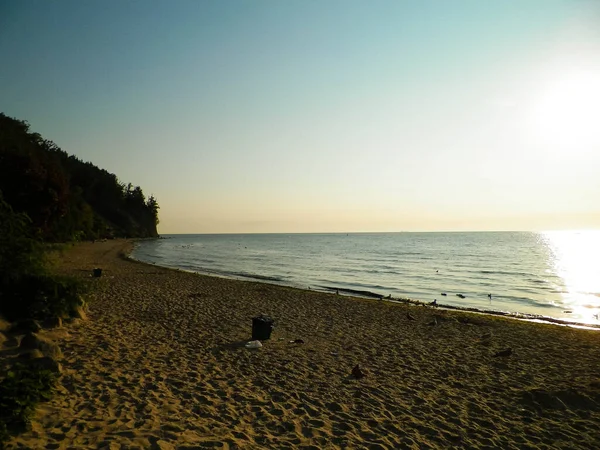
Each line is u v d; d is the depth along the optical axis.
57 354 7.79
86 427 5.21
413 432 6.02
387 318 14.98
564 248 84.06
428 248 85.06
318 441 5.54
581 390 7.72
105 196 128.88
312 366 8.88
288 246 102.06
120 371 7.51
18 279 9.65
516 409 6.98
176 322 12.22
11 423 4.93
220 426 5.70
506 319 15.85
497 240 134.88
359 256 61.16
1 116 43.34
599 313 19.88
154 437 5.09
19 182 27.00
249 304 16.66
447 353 10.45
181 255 61.78
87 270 26.45
